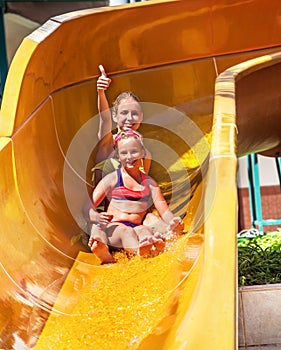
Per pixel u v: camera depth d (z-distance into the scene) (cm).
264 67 531
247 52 619
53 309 372
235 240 272
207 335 237
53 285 397
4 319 336
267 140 647
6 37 1140
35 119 486
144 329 334
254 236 652
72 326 356
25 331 341
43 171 480
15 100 450
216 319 241
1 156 411
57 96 536
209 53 614
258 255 514
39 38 490
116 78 592
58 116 532
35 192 454
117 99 541
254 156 879
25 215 425
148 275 406
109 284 410
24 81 462
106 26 576
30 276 387
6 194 407
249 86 526
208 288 253
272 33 620
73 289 402
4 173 411
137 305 366
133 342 323
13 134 439
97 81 567
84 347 332
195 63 612
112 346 327
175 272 385
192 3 597
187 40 608
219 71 612
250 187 886
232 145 347
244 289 411
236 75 481
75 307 382
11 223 401
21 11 1134
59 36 522
